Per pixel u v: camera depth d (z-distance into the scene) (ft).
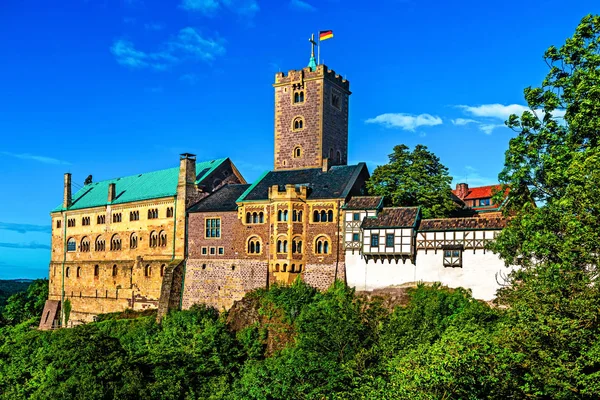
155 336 223.92
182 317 231.50
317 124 257.96
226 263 239.50
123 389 155.84
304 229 224.53
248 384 156.87
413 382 111.65
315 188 229.66
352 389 140.05
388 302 201.98
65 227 319.27
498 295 184.44
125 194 291.58
